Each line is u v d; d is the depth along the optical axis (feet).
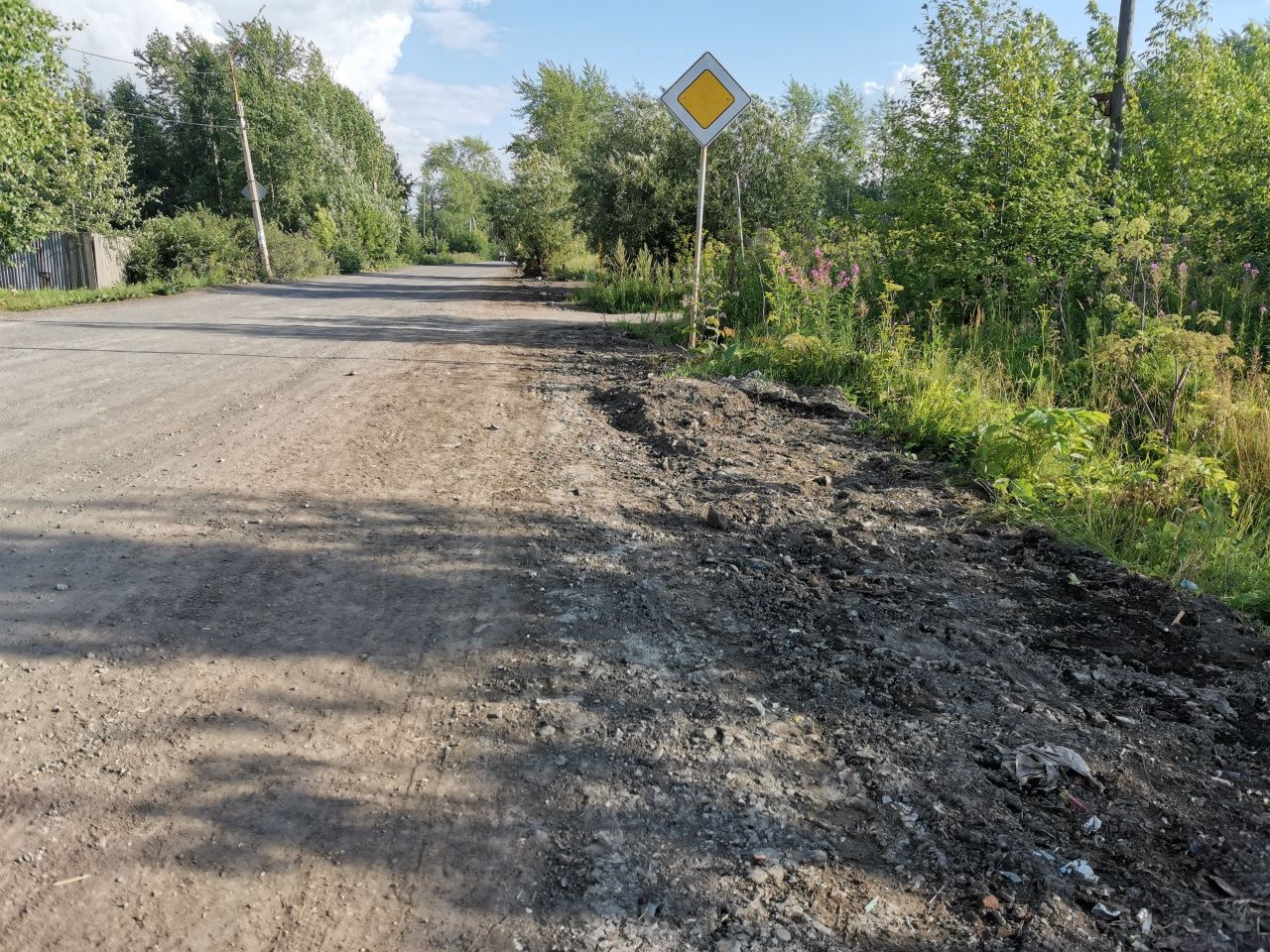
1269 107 39.70
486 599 11.55
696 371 29.86
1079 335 30.07
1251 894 6.71
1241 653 10.85
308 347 36.73
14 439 19.17
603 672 9.74
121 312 55.93
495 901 6.41
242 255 104.68
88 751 8.05
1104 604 12.21
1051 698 9.61
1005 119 35.29
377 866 6.74
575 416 23.77
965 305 34.73
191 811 7.28
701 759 8.21
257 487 16.16
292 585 11.86
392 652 10.09
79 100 82.12
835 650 10.46
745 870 6.80
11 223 67.05
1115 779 8.16
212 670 9.54
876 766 8.21
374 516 14.78
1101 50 42.47
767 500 16.34
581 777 7.89
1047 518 15.48
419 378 29.12
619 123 84.79
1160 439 18.54
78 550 12.85
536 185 127.65
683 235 76.23
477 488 16.56
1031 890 6.70
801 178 78.79
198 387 26.17
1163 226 33.63
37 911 6.18
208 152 195.42
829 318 32.04
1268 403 20.25
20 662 9.58
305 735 8.41
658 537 14.12
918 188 39.32
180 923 6.12
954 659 10.37
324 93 209.56
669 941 6.08
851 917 6.36
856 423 22.74
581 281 109.60
